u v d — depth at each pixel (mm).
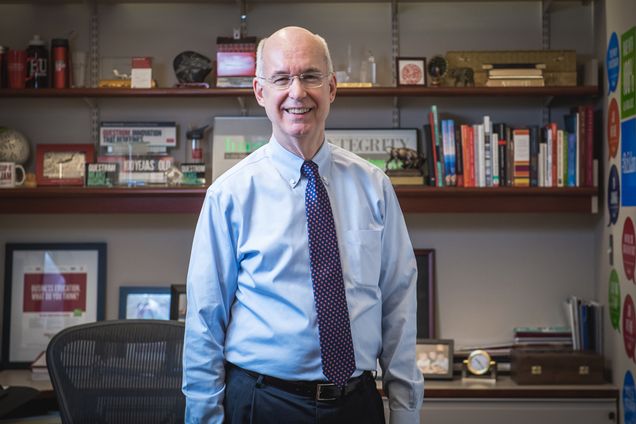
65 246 3656
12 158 3557
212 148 3652
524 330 3549
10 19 3652
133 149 3607
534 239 3656
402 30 3658
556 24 3648
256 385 1891
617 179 3234
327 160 1984
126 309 3631
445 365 3363
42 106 3662
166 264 3668
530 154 3406
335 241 1912
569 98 3627
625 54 3119
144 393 2342
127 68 3598
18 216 3670
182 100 3664
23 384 3322
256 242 1914
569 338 3533
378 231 1988
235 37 3506
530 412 3188
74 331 2352
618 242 3238
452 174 3408
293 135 1876
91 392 2316
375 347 1975
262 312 1899
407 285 2041
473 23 3652
